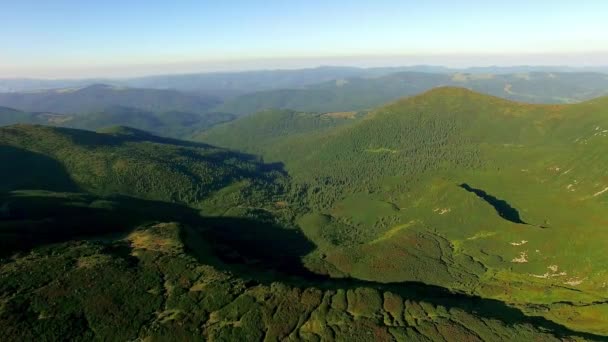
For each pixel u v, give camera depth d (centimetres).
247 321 11044
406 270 16538
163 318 11006
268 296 12112
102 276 12088
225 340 10388
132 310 11131
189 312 11275
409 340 10212
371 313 11538
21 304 10581
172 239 15438
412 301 12200
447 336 10438
